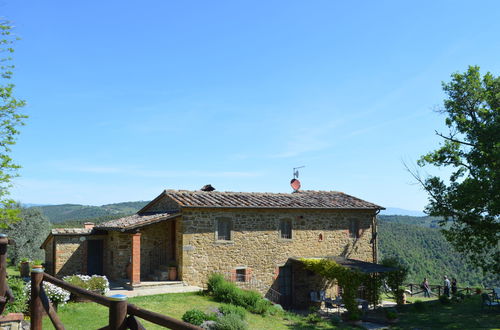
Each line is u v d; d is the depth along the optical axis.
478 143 17.47
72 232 19.31
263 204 18.94
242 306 15.23
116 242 18.84
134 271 15.95
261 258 18.83
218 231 17.92
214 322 11.70
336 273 17.45
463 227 19.09
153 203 20.56
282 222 19.86
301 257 19.97
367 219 22.78
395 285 19.88
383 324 15.88
